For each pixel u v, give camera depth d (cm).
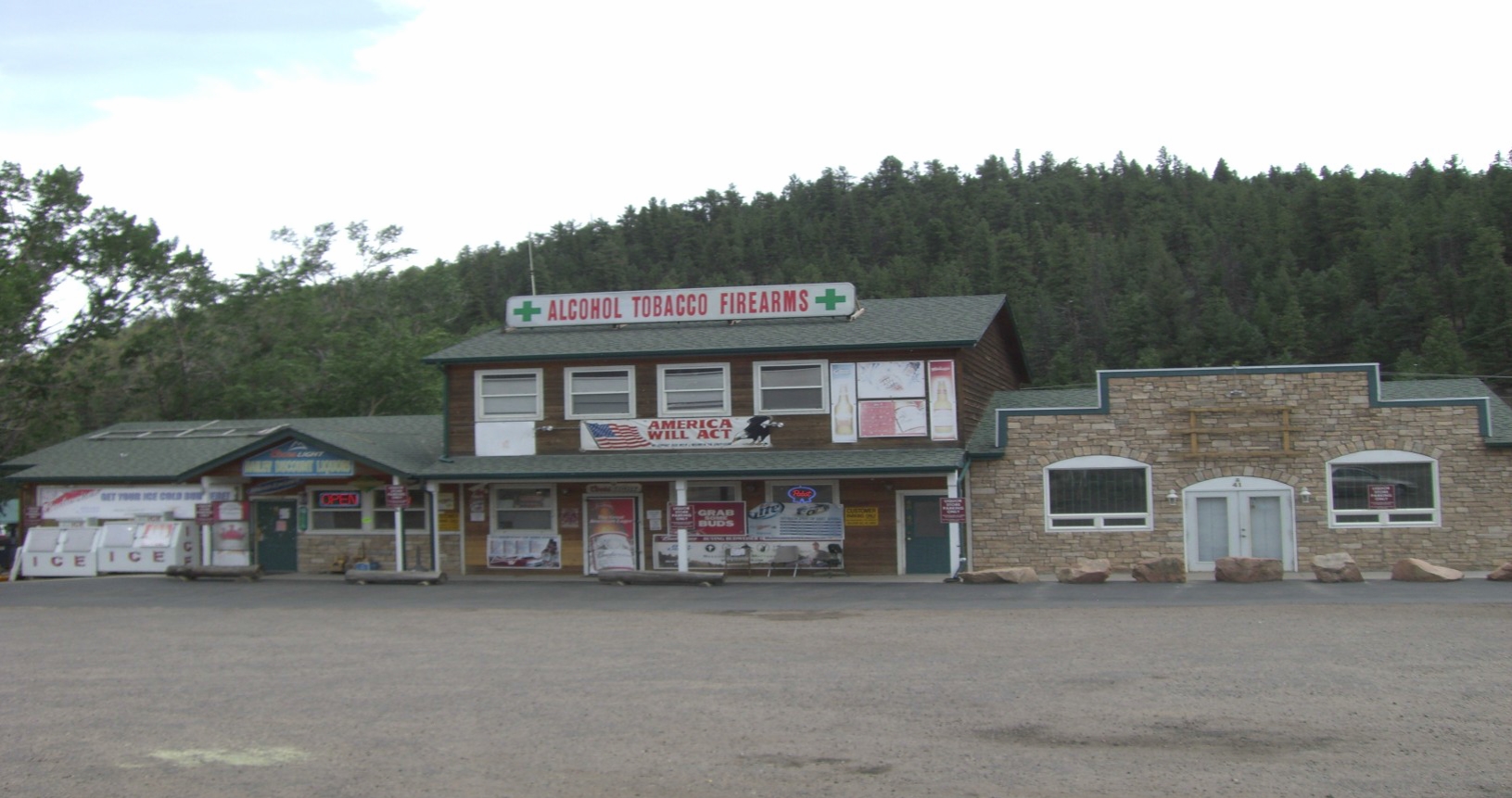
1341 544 2648
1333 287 8975
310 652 1561
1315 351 8325
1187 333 8569
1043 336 9212
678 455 2870
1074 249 11262
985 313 3003
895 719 1059
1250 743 950
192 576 2917
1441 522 2609
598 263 13162
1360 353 7962
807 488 2853
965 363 2859
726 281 12875
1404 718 1027
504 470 2850
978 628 1673
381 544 3081
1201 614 1783
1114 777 859
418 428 3431
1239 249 11519
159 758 966
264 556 3158
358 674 1362
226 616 2044
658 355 2884
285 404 5109
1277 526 2678
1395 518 2634
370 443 3003
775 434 2850
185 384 5209
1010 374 3606
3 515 3769
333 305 6028
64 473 3244
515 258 13838
